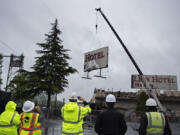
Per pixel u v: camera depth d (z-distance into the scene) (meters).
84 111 3.91
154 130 3.28
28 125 3.99
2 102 13.77
